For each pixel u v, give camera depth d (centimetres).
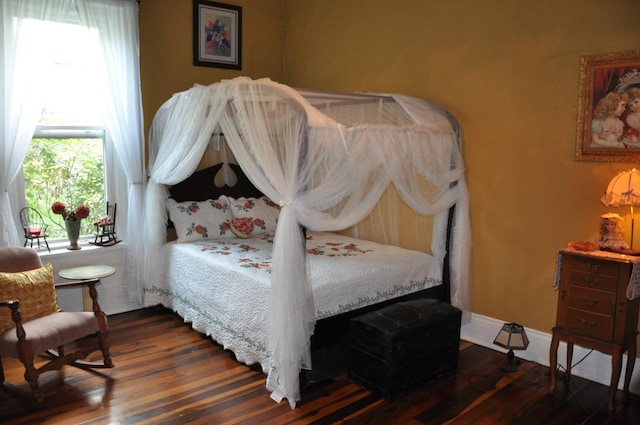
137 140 438
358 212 333
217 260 379
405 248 425
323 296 321
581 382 330
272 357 308
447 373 338
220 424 277
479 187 384
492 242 381
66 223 416
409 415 289
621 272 285
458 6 383
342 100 346
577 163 331
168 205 457
